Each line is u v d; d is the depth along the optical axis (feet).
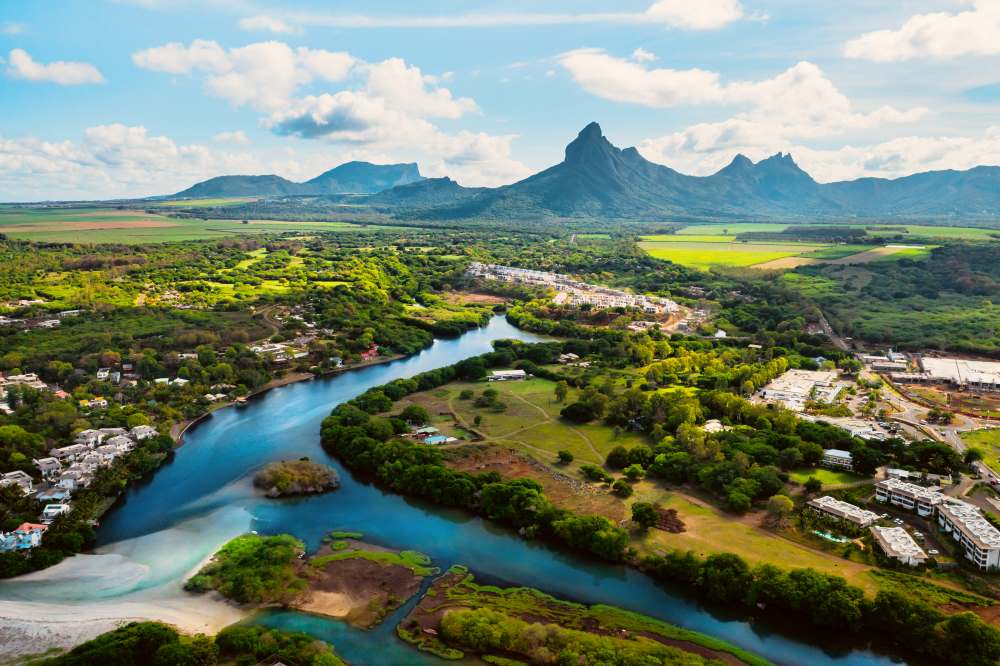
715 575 535.19
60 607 523.29
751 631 501.97
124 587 555.69
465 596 542.16
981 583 529.04
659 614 520.83
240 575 558.56
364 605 530.27
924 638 465.88
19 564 572.51
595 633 490.90
